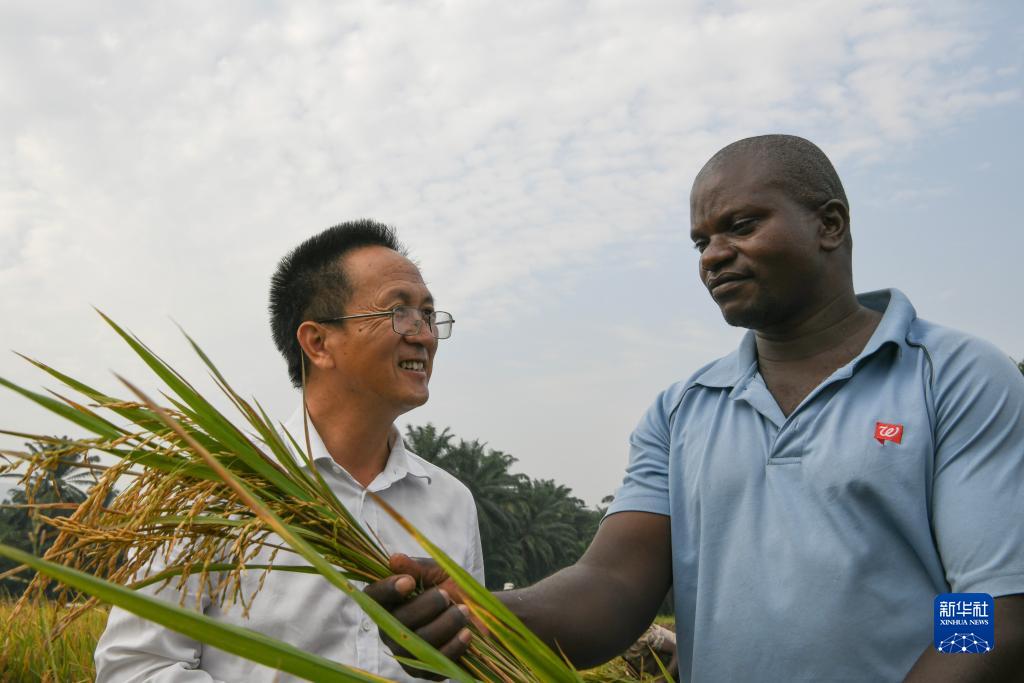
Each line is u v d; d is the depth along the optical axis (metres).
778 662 1.89
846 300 2.12
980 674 1.65
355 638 2.39
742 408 2.14
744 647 1.94
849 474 1.88
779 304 2.05
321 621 2.36
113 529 1.36
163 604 0.94
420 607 1.55
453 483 2.91
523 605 1.99
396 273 2.59
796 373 2.12
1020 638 1.66
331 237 2.69
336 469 2.58
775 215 2.01
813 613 1.86
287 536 1.13
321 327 2.60
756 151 2.07
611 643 2.07
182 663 2.24
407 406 2.62
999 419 1.81
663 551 2.25
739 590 1.97
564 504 71.19
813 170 2.07
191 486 1.52
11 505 1.37
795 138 2.12
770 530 1.97
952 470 1.83
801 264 2.02
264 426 1.59
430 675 1.60
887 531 1.87
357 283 2.57
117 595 0.91
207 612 2.32
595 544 2.26
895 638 1.81
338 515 1.65
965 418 1.84
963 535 1.75
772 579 1.93
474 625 1.61
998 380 1.84
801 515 1.93
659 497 2.26
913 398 1.91
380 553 1.68
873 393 1.98
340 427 2.66
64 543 1.38
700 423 2.22
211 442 1.52
